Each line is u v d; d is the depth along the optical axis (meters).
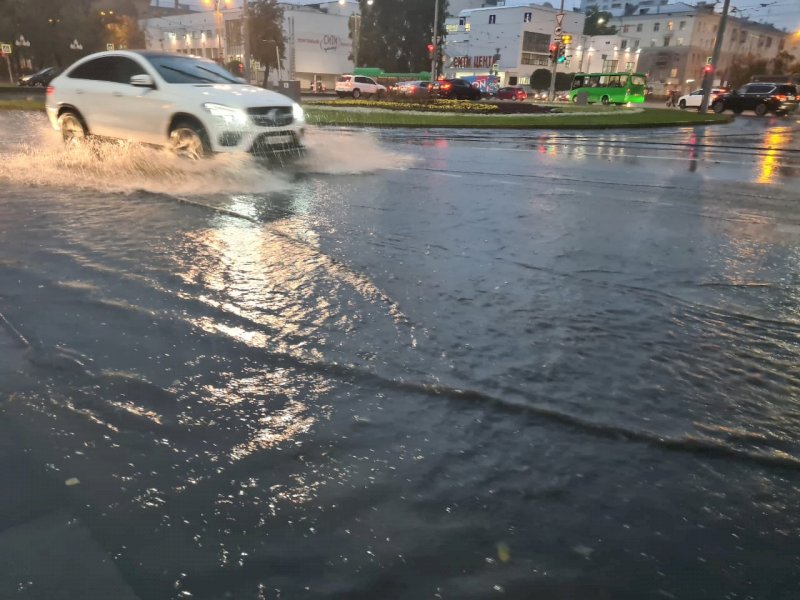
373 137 13.88
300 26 73.00
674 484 1.82
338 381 2.36
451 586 1.42
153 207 5.41
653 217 5.64
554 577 1.45
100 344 2.64
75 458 1.87
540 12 76.44
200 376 2.38
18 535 1.55
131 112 7.72
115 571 1.45
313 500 1.71
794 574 1.49
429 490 1.75
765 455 1.97
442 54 71.50
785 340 2.88
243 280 3.49
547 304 3.25
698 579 1.46
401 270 3.75
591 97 44.81
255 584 1.42
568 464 1.89
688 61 85.88
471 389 2.32
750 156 11.78
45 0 56.16
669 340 2.84
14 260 3.78
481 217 5.37
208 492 1.73
